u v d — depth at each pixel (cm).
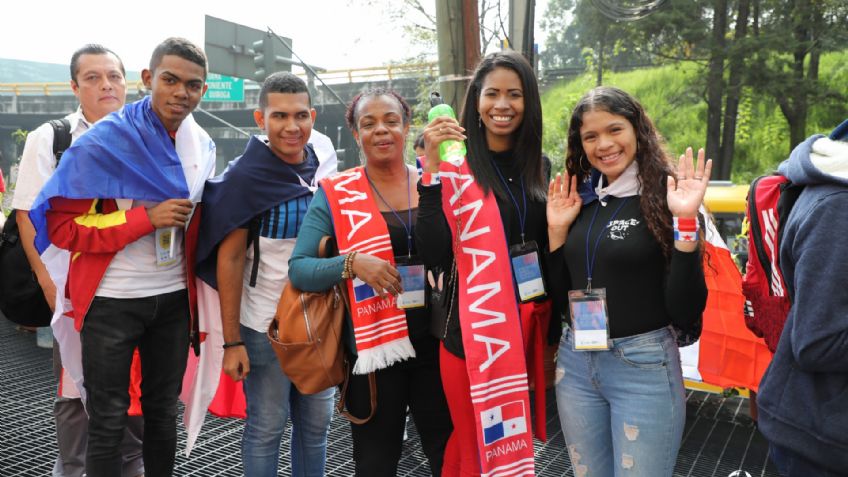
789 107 1107
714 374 371
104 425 243
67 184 230
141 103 250
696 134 1180
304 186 260
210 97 2377
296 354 221
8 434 372
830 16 1041
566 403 211
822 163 160
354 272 209
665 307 198
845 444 156
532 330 223
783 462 174
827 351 152
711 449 374
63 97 3338
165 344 258
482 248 209
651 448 195
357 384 228
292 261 224
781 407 167
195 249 260
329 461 357
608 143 201
